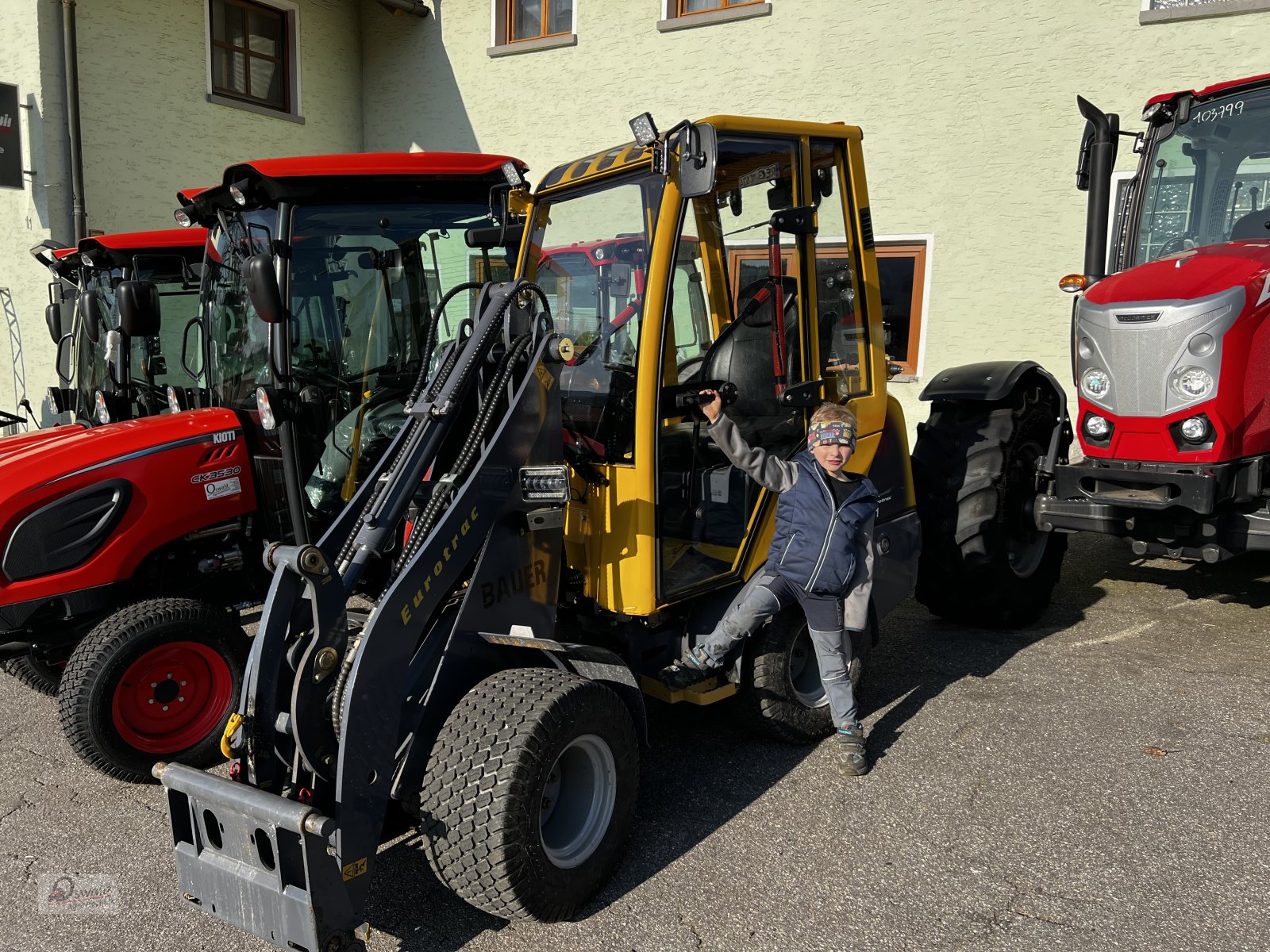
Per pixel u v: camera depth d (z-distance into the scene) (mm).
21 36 9031
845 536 3213
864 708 3967
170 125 10148
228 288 4508
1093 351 4316
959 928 2549
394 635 2498
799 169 3523
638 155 3131
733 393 3307
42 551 3779
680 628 3451
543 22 10852
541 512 2924
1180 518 4137
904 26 8469
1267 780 3244
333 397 4418
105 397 6199
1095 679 4156
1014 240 8172
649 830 3102
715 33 9570
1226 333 3918
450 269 4785
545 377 2979
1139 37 7488
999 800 3186
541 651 2900
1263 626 4727
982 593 4691
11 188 9320
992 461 4609
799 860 2896
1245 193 4707
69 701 3561
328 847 2234
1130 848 2883
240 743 2463
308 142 11664
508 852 2410
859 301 3863
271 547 2561
